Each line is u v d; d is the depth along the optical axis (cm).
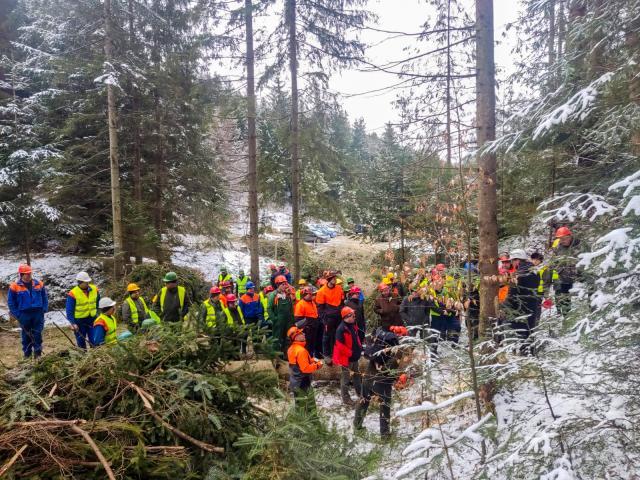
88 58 1196
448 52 577
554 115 341
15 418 270
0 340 909
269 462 262
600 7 415
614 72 316
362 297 732
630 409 290
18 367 330
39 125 1341
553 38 1011
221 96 1138
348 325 598
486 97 514
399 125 580
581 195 306
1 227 1103
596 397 327
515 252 565
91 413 286
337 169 1195
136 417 285
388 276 666
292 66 1138
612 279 273
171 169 1459
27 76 1538
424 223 413
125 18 1180
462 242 393
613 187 257
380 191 1109
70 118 1205
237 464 280
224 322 352
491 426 283
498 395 458
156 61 1303
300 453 270
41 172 1168
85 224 1410
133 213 1282
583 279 341
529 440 280
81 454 245
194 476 268
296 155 1191
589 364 317
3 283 1284
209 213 1511
